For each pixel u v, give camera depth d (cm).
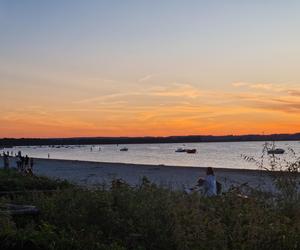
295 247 669
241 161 8256
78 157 11781
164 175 3347
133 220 765
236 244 688
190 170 4159
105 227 768
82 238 706
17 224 851
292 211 784
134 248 710
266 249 673
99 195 840
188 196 840
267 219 730
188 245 698
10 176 1712
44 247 684
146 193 820
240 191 874
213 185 1366
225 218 768
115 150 19450
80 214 812
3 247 686
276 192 851
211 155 11962
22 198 1141
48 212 895
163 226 734
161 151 17062
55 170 4462
